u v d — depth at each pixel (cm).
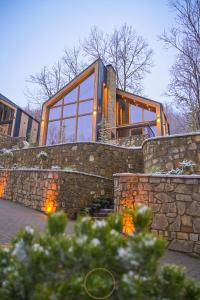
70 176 779
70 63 2692
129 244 123
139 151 1011
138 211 147
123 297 109
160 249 122
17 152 1310
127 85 2383
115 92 1664
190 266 373
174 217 484
